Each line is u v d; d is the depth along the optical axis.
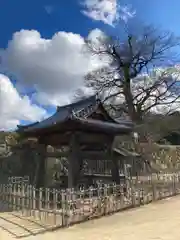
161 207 13.84
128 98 41.84
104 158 17.17
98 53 44.12
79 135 16.06
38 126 16.83
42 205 12.22
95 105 16.44
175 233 9.09
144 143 34.75
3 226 11.08
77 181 15.66
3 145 30.53
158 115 42.78
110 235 9.33
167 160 33.72
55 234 9.90
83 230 10.27
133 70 42.81
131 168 24.95
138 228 10.03
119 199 13.56
